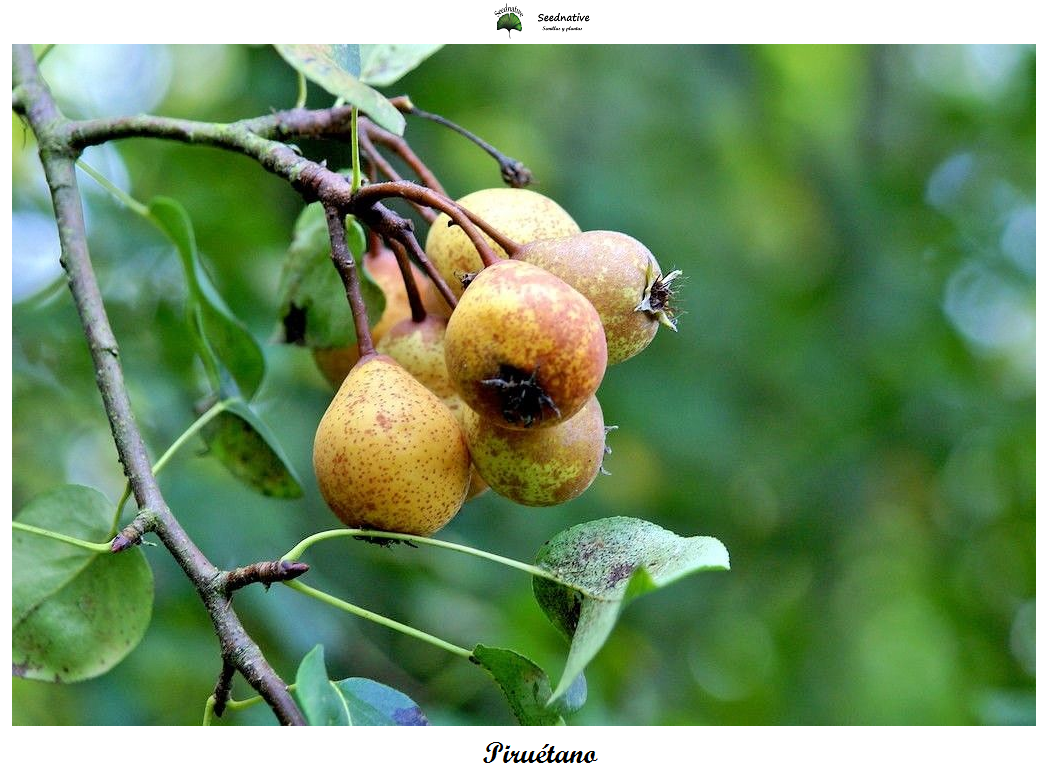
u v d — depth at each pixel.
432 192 1.41
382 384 1.42
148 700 2.60
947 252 4.05
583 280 1.41
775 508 3.96
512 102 3.54
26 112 1.86
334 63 1.42
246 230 2.95
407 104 1.81
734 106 3.95
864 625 4.71
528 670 1.41
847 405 3.81
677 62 3.79
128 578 1.71
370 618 1.37
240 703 1.36
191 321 1.96
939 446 3.89
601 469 1.51
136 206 1.94
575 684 1.43
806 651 3.99
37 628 1.69
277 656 2.62
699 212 3.75
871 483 4.04
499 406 1.31
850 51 4.48
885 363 3.85
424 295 1.67
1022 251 4.04
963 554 4.31
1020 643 4.20
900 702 4.91
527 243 1.49
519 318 1.27
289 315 1.89
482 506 3.06
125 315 2.70
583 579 1.39
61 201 1.77
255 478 2.06
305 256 1.88
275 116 1.77
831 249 4.07
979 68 4.46
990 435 4.04
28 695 2.71
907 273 3.93
